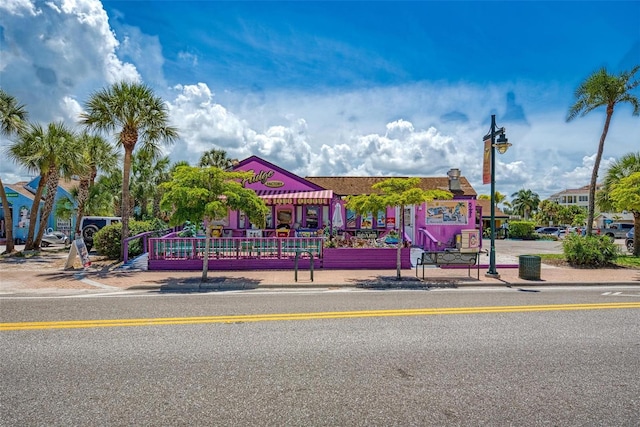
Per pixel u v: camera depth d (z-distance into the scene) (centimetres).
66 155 1922
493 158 1355
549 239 3844
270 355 550
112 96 1546
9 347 581
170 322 728
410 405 404
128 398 418
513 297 1002
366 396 424
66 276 1298
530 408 399
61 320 743
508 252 2234
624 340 624
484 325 711
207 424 365
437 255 1273
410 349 576
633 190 1588
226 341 611
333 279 1243
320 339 623
